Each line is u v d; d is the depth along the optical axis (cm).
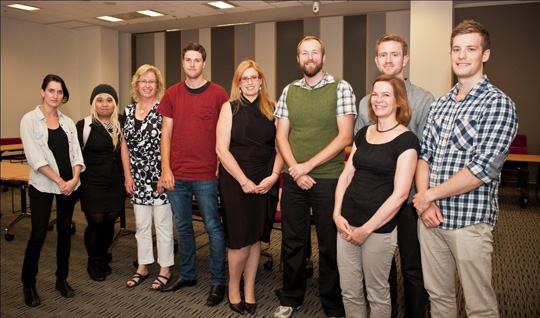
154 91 290
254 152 243
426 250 188
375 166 193
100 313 258
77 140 282
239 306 258
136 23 941
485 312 172
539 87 726
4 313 257
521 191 559
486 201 168
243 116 242
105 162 298
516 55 734
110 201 302
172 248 296
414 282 215
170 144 278
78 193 283
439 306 189
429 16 667
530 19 720
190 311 260
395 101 195
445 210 174
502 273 328
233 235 243
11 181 438
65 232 277
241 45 950
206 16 861
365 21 830
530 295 287
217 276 273
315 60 221
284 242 246
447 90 665
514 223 479
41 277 315
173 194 276
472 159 165
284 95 242
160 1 739
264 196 248
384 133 198
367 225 188
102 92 294
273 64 921
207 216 271
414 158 187
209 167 268
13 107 917
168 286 289
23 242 407
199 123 266
